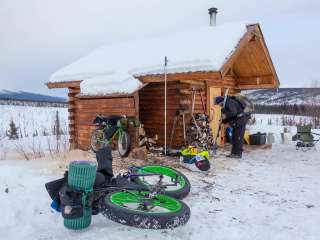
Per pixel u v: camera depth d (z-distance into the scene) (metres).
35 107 43.31
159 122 11.12
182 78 9.17
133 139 9.77
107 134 9.53
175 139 10.66
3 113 31.95
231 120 9.66
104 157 5.23
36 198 5.22
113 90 9.99
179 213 4.24
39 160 9.01
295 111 30.55
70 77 12.06
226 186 6.47
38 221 4.49
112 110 10.20
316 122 22.31
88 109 11.03
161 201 4.85
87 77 11.41
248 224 4.52
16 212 4.67
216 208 5.16
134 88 9.61
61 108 42.91
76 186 4.17
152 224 4.11
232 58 9.07
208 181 6.86
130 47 12.72
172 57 9.70
